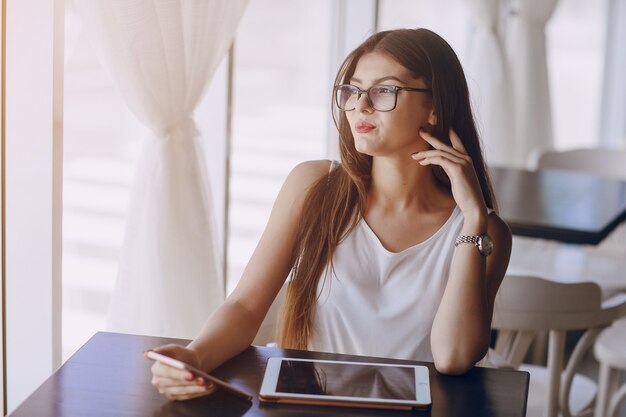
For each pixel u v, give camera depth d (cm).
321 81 464
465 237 188
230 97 330
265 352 178
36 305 238
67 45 292
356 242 199
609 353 291
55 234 234
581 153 472
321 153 477
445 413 154
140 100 248
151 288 259
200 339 171
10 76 227
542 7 540
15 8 224
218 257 273
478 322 180
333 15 451
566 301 255
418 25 503
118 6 237
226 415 148
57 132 230
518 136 548
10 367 242
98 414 147
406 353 196
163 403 152
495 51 510
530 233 316
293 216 202
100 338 179
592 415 275
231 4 263
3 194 233
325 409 153
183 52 253
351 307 197
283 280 200
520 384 169
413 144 194
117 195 312
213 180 333
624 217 348
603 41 682
